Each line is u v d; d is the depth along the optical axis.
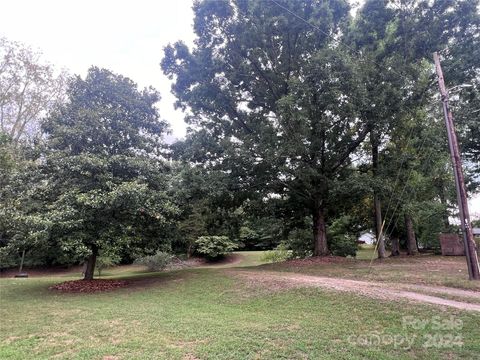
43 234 10.63
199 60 16.92
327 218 20.88
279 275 12.44
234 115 18.38
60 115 14.12
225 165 16.55
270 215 19.42
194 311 8.39
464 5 16.83
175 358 5.36
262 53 17.16
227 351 5.61
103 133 13.45
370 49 17.02
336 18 17.06
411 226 20.91
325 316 7.48
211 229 19.83
